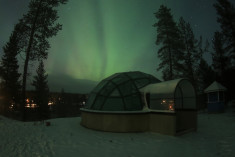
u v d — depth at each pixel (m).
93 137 8.66
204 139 8.16
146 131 10.05
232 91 21.98
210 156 5.72
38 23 19.50
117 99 10.86
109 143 7.49
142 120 10.11
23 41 19.33
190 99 10.83
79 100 55.09
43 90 43.00
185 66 26.84
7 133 9.36
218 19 22.97
